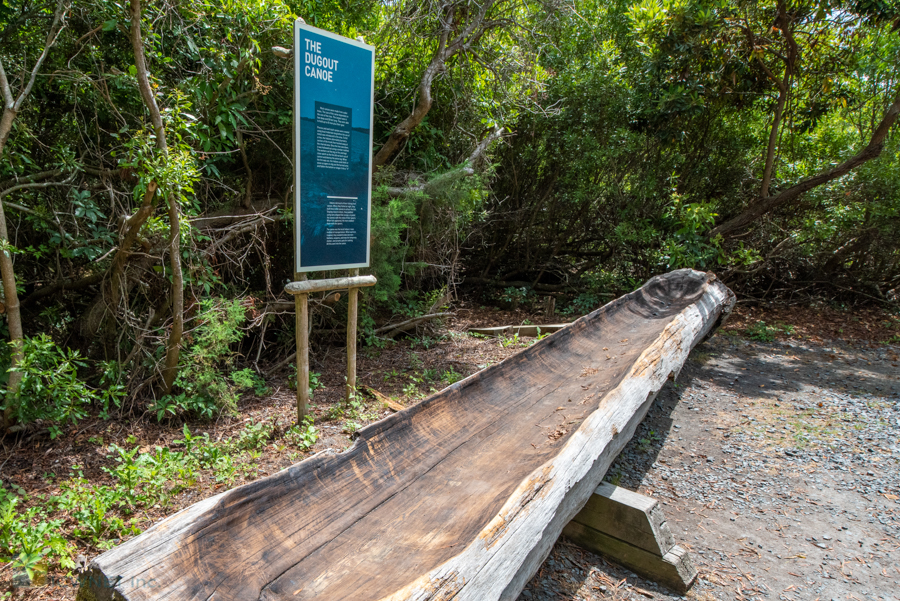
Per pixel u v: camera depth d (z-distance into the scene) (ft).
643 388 10.57
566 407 11.38
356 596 5.54
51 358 11.18
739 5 24.93
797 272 30.76
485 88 24.06
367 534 6.85
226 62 14.76
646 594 8.21
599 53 27.86
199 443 12.09
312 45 11.61
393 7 21.17
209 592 5.17
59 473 10.80
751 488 11.43
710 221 25.55
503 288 32.37
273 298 17.34
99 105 13.98
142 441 12.24
